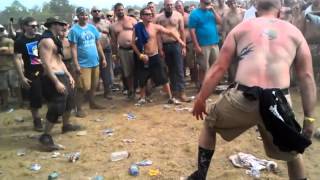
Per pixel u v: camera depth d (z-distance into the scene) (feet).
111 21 22.62
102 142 12.49
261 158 10.66
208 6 16.89
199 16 16.81
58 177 10.14
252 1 16.03
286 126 6.51
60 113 12.19
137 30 16.43
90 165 10.77
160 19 17.06
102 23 19.07
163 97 18.12
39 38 12.91
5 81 17.99
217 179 9.53
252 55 6.92
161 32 16.53
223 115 7.07
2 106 18.25
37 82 14.06
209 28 16.92
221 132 7.41
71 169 10.61
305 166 10.08
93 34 15.90
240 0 21.11
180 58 16.65
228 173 9.71
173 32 16.76
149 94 17.67
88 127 14.17
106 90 18.66
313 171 9.82
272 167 9.86
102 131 13.61
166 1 16.72
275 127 6.57
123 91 19.85
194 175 7.82
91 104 16.76
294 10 17.78
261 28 7.09
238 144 11.53
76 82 15.47
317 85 17.25
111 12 22.72
